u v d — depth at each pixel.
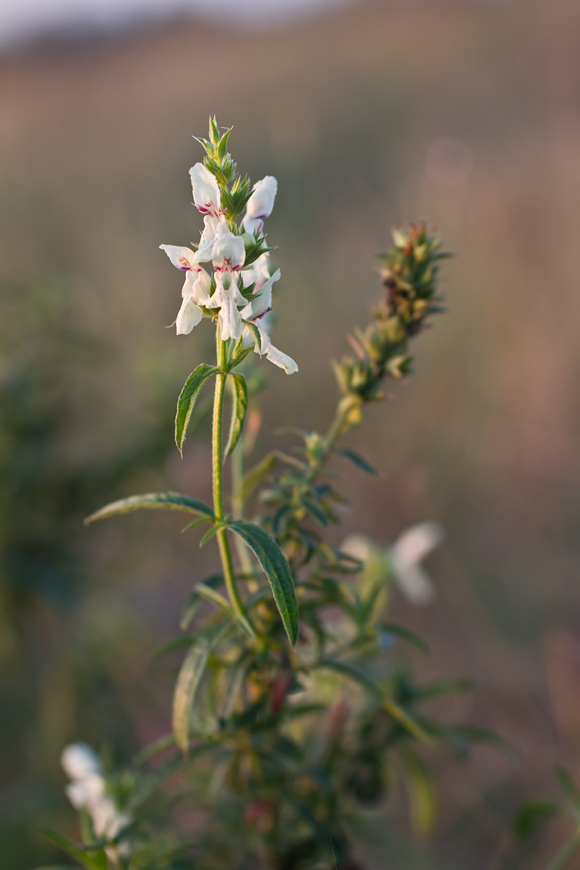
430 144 9.17
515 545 5.14
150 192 8.36
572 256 6.19
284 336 6.35
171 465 4.19
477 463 5.54
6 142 11.12
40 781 3.80
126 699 4.14
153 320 6.20
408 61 12.64
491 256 6.41
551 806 2.59
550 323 5.97
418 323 1.98
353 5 16.25
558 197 6.57
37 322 3.96
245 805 2.28
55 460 3.78
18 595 3.74
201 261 1.46
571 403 5.69
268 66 13.58
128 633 4.18
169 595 4.70
